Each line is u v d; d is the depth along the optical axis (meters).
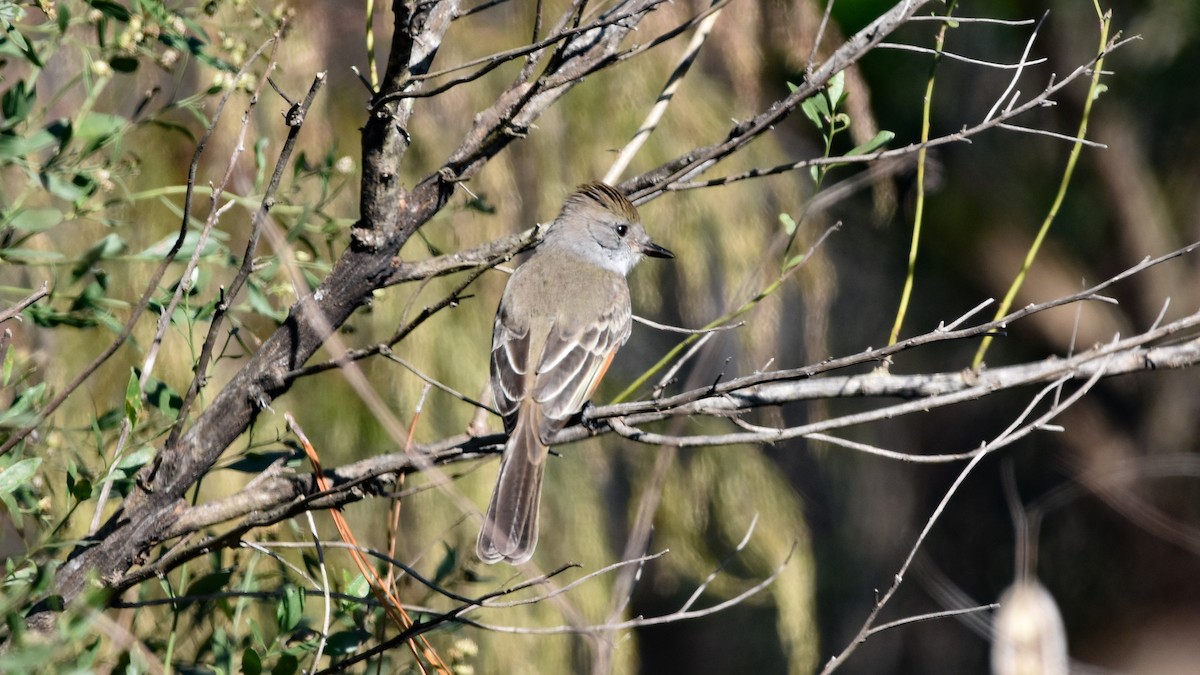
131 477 6.86
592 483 13.09
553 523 12.68
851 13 13.59
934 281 17.47
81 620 5.61
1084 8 15.71
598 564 12.70
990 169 16.61
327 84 10.99
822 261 13.20
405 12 6.23
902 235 16.88
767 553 13.70
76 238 10.04
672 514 13.68
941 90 15.61
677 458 13.70
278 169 6.21
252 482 6.94
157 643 7.38
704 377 13.48
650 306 13.05
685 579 18.80
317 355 11.38
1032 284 16.78
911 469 18.89
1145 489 16.58
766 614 20.34
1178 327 6.87
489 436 7.50
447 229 11.46
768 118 6.97
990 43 15.90
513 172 11.94
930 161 13.95
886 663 18.94
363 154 6.62
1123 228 16.41
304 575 6.77
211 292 10.10
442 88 6.34
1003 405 18.06
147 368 6.26
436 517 11.29
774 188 12.85
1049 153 16.50
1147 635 16.80
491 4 7.10
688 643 20.08
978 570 18.56
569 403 8.50
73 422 10.08
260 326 10.27
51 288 7.58
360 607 7.27
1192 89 15.84
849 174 15.24
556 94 7.20
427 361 11.51
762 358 12.58
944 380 7.24
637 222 9.93
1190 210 16.58
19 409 6.61
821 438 6.49
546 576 6.29
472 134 7.03
